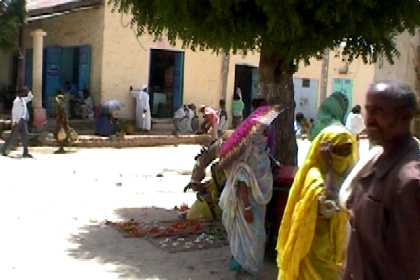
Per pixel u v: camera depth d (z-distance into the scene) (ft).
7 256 20.85
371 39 22.85
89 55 68.03
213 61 74.33
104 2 65.41
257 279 18.80
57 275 19.16
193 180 26.20
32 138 58.34
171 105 72.69
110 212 28.73
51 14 68.33
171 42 25.39
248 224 18.21
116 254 21.67
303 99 84.48
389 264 8.27
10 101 74.90
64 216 27.37
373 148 9.12
